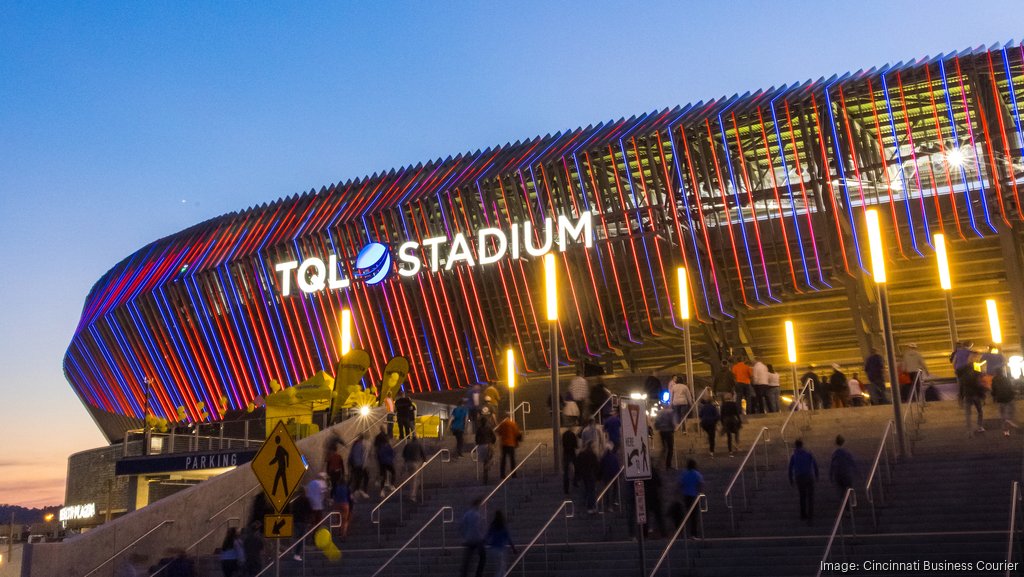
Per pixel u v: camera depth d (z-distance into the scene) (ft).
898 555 43.55
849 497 47.14
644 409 41.09
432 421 91.35
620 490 59.57
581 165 142.41
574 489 63.46
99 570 59.67
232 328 173.17
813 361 152.35
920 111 127.24
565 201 145.07
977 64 121.19
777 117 130.93
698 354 150.61
